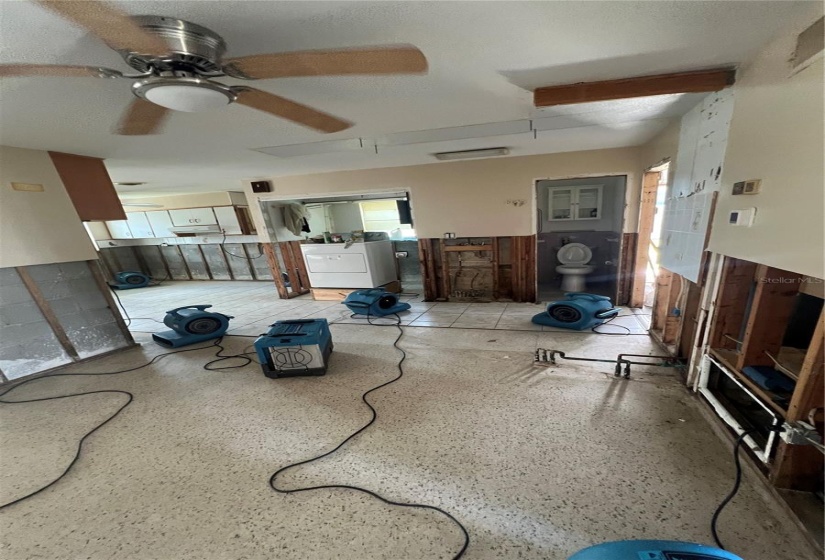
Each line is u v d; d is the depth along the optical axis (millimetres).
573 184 4469
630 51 1329
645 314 3428
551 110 2061
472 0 973
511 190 3877
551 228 4762
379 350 3018
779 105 1194
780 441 1251
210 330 3570
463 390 2215
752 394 1418
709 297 1799
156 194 5992
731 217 1527
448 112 2059
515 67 1452
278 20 1019
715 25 1141
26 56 1134
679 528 1183
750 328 1482
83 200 2812
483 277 4355
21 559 1227
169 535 1294
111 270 8039
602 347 2711
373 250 4809
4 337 2586
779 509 1207
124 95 1526
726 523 1183
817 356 1080
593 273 4574
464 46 1259
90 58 1178
